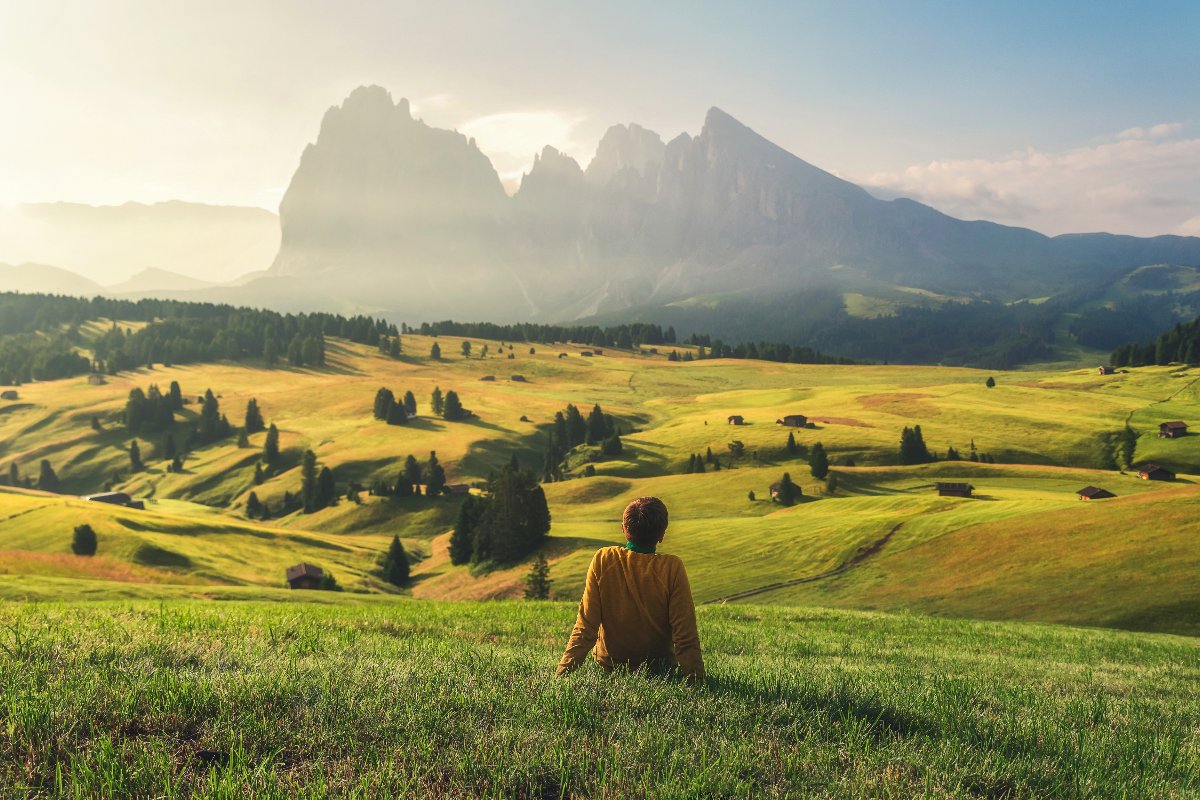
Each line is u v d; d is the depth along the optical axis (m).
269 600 49.44
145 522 118.50
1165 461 161.38
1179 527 67.38
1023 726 5.58
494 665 6.71
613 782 3.72
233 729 4.17
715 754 4.18
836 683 6.80
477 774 3.71
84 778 3.42
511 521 118.06
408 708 4.60
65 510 116.00
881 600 69.06
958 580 69.75
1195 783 4.57
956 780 4.14
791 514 111.50
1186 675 12.34
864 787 3.86
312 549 128.88
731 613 25.31
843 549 84.44
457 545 128.25
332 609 17.89
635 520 6.13
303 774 3.63
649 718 4.72
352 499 181.38
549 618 16.08
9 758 3.67
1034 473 153.75
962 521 84.69
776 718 5.12
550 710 4.83
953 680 8.36
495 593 101.56
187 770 3.63
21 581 46.78
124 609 13.27
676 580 6.05
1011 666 11.66
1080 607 58.72
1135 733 5.88
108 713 4.30
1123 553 65.31
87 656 5.93
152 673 5.19
